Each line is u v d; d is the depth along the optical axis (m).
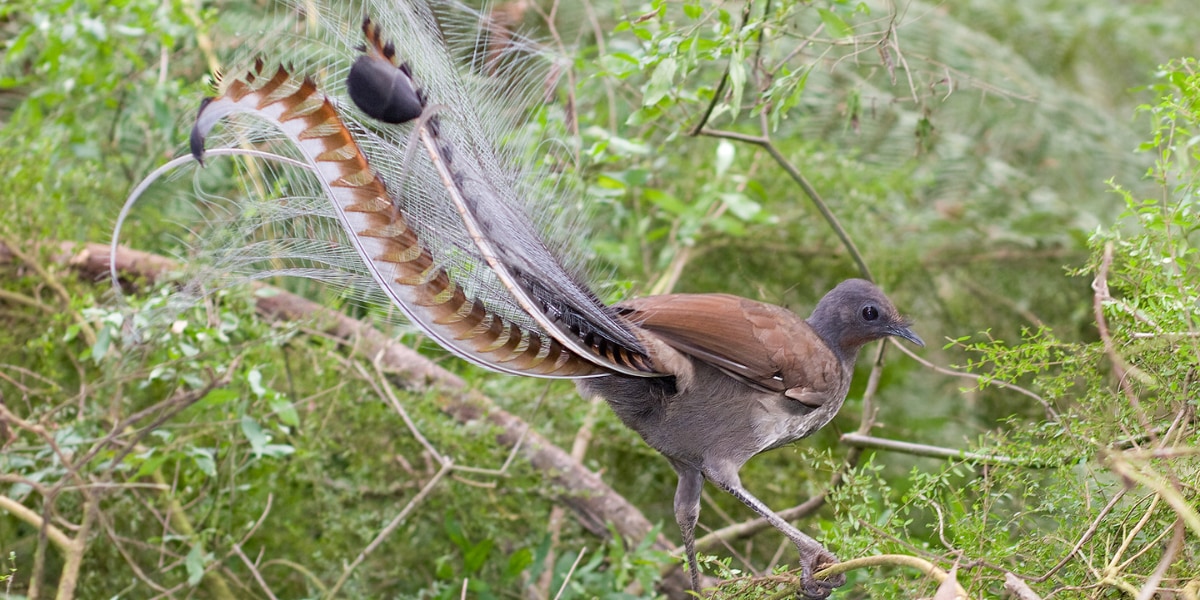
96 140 10.84
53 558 9.40
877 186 11.96
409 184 5.95
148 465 8.30
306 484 9.91
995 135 13.01
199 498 9.01
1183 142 6.82
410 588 9.92
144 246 10.44
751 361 7.57
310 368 10.01
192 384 8.84
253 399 9.10
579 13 11.50
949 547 6.17
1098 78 14.30
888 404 11.89
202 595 9.45
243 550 9.59
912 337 8.16
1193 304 6.18
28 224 9.71
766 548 10.55
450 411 9.98
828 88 11.81
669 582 9.70
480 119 6.36
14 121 10.50
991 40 13.55
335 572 9.48
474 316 6.13
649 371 7.22
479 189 6.20
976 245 12.42
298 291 10.59
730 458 7.65
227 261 6.14
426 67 6.00
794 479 10.81
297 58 5.75
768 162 11.90
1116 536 6.16
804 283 12.13
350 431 9.80
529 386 10.41
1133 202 6.59
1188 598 5.55
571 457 10.02
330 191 5.79
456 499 9.67
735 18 9.36
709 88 9.39
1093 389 6.45
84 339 10.17
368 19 5.62
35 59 11.38
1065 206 12.54
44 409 9.19
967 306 12.42
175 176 6.20
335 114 5.69
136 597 9.25
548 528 9.88
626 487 11.20
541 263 6.52
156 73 11.28
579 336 6.71
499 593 9.62
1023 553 6.32
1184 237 6.42
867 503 6.80
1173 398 6.23
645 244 11.72
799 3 8.70
